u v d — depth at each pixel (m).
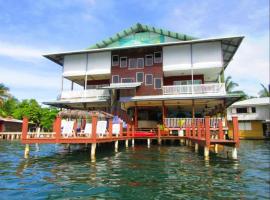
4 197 5.55
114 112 22.03
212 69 22.30
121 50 23.95
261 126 35.25
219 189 6.31
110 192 6.01
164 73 23.95
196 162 10.66
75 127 14.12
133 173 8.27
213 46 21.67
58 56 25.38
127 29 24.33
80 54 24.88
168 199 5.51
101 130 13.90
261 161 11.07
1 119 34.91
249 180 7.29
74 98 23.52
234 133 11.45
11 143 24.22
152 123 24.53
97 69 24.33
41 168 9.20
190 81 24.48
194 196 5.73
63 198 5.51
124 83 22.88
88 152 14.91
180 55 22.47
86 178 7.49
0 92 39.25
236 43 21.66
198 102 22.34
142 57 23.78
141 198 5.57
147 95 22.78
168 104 23.44
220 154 13.86
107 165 9.90
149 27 23.91
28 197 5.55
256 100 37.06
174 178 7.55
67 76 25.09
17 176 7.73
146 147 17.83
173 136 18.66
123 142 21.75
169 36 23.84
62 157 12.47
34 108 39.19
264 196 5.74
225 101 20.33
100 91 22.97
